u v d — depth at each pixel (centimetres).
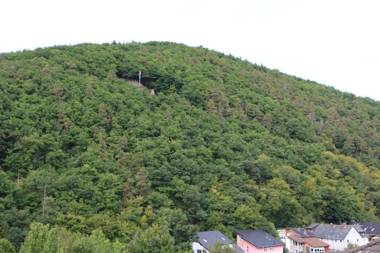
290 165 12738
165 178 10288
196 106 13900
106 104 11925
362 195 12888
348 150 15338
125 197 9694
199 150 11506
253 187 11094
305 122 15388
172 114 12706
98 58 14400
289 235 11025
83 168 9906
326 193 12275
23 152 10200
